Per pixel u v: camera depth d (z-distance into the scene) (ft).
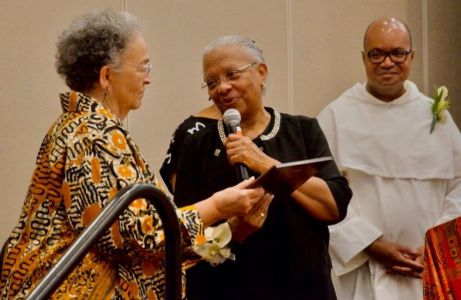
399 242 16.30
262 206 10.60
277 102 18.84
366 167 16.52
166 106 17.44
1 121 15.76
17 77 15.93
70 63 9.50
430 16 20.76
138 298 9.12
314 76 19.26
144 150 17.20
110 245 8.87
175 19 17.61
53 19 16.28
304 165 10.02
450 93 20.85
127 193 7.82
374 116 16.87
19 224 9.37
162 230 8.98
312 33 19.26
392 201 16.38
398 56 16.47
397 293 15.89
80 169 8.93
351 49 19.71
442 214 16.57
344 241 15.97
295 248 11.35
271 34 18.79
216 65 11.59
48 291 7.01
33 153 15.99
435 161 16.56
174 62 17.57
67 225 9.07
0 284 9.41
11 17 15.92
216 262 9.78
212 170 11.62
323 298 11.43
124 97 9.64
